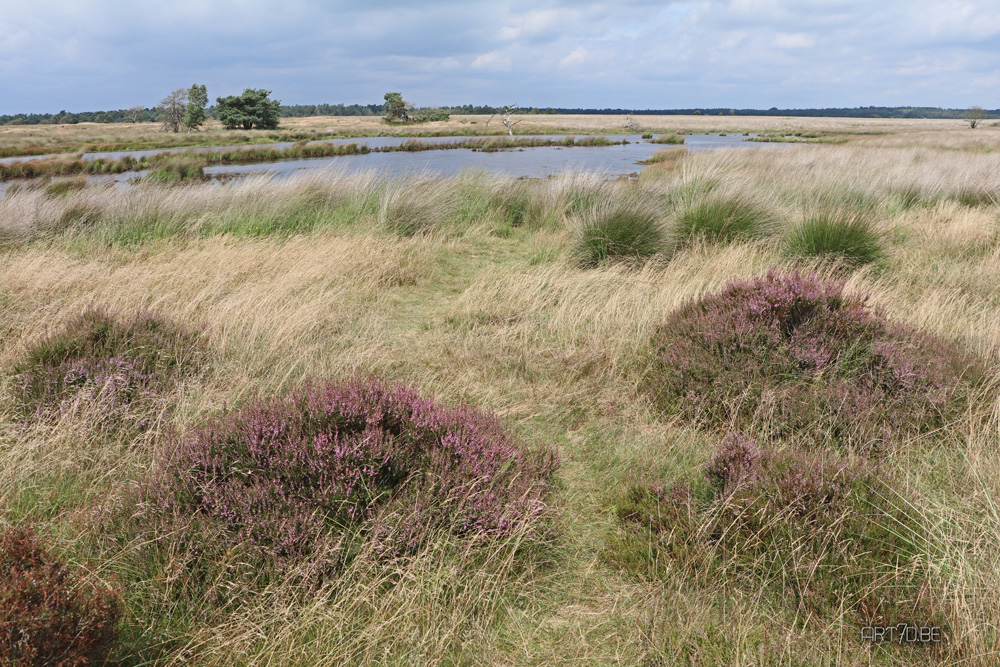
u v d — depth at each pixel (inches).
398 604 81.6
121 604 79.3
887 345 147.9
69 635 67.1
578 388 159.3
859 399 132.6
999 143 1290.6
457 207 403.9
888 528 91.6
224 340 166.2
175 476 98.4
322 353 172.1
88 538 92.1
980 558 87.9
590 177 420.8
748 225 299.0
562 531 104.4
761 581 89.2
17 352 153.6
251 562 85.0
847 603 83.4
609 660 77.5
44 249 290.2
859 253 264.4
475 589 86.0
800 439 127.3
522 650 79.0
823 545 89.3
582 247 287.9
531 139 2059.5
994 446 120.7
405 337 198.8
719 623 82.8
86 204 350.6
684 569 91.5
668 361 155.1
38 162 1132.5
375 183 414.6
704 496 110.2
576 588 91.0
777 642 78.5
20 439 112.9
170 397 135.7
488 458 106.6
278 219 357.7
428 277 278.1
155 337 157.3
